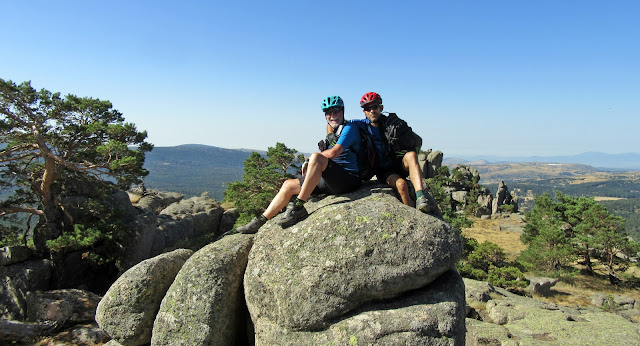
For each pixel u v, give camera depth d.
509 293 18.56
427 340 3.89
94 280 24.00
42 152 20.16
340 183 5.10
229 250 5.14
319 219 4.60
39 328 15.18
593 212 35.56
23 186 25.06
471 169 77.75
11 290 19.91
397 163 5.34
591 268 35.31
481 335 11.13
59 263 21.80
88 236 20.59
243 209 26.36
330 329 4.14
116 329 5.34
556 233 34.56
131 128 21.59
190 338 4.72
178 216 31.03
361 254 4.19
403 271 4.11
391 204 4.66
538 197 47.59
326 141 5.27
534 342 10.95
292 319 4.25
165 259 5.70
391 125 5.11
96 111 22.58
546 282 25.14
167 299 4.97
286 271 4.41
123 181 21.58
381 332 3.95
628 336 11.34
